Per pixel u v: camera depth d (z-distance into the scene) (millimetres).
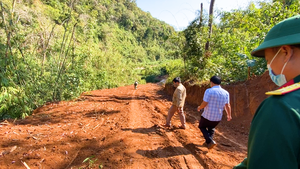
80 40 11148
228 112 3787
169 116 5281
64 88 9930
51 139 4133
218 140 4457
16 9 7691
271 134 686
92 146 3871
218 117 3703
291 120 669
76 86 10422
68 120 5945
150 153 3633
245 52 7168
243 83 6023
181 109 5180
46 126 5207
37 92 8438
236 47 7777
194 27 9266
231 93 6117
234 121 5602
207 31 9367
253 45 7324
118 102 9547
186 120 6141
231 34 9586
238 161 3398
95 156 3420
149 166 3176
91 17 10086
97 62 20172
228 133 4914
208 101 3678
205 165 3252
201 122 3877
